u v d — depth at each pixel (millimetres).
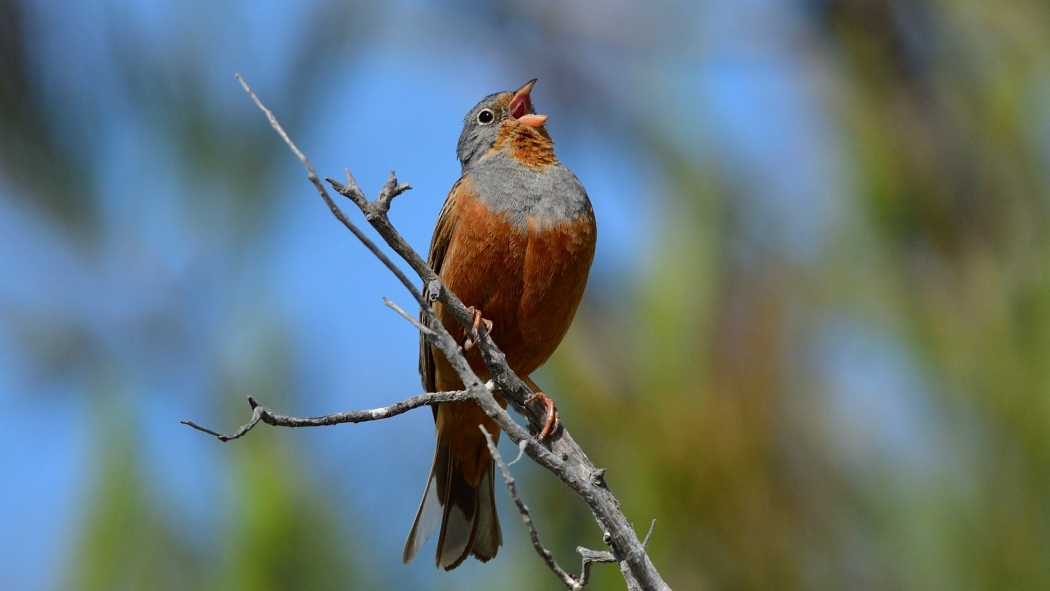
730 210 6848
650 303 6508
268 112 5020
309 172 5078
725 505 6301
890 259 6902
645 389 6508
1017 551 6148
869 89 7488
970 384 6457
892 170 7102
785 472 6387
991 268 6781
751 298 6543
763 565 6270
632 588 5375
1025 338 6484
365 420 5652
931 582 6215
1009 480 6312
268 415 5430
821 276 6848
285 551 6195
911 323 6660
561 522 7367
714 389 6348
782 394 6367
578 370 6746
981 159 7172
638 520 6336
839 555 6367
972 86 7469
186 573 6305
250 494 6297
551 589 7191
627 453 6504
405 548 6934
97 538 6266
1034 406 6305
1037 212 6957
